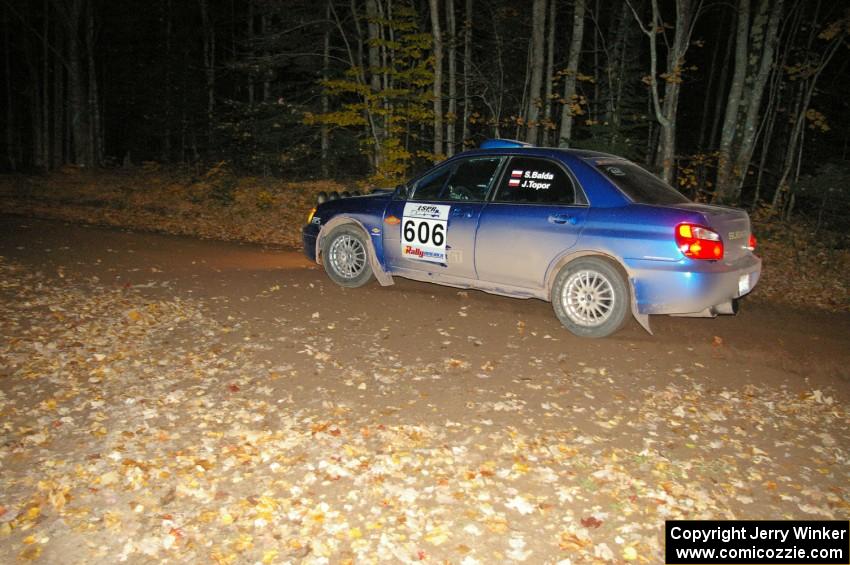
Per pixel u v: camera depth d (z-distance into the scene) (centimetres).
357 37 1938
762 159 2034
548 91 1911
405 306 733
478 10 2328
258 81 2492
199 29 3131
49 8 3247
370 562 333
